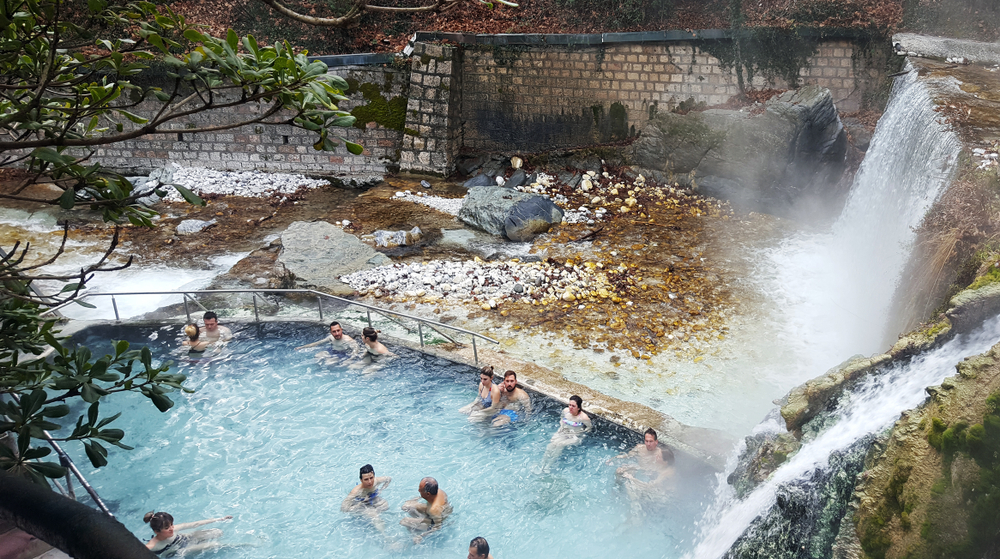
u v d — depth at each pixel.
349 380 11.09
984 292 6.28
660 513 8.12
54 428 3.30
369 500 8.48
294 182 20.09
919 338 6.60
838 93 18.72
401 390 10.84
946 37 17.58
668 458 8.59
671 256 15.28
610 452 9.25
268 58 3.15
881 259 11.79
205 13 21.16
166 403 3.57
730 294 13.52
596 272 14.45
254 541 7.97
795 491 6.00
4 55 3.48
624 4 19.42
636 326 12.37
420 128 20.23
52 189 18.67
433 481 8.16
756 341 11.80
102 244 15.64
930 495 4.78
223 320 12.55
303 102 3.17
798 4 18.28
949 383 5.18
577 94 20.22
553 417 9.99
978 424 4.73
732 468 7.96
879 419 5.88
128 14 3.66
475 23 20.75
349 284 13.94
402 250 15.55
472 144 21.38
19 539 4.71
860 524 5.28
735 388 10.48
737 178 18.11
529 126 20.81
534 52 20.03
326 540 7.98
